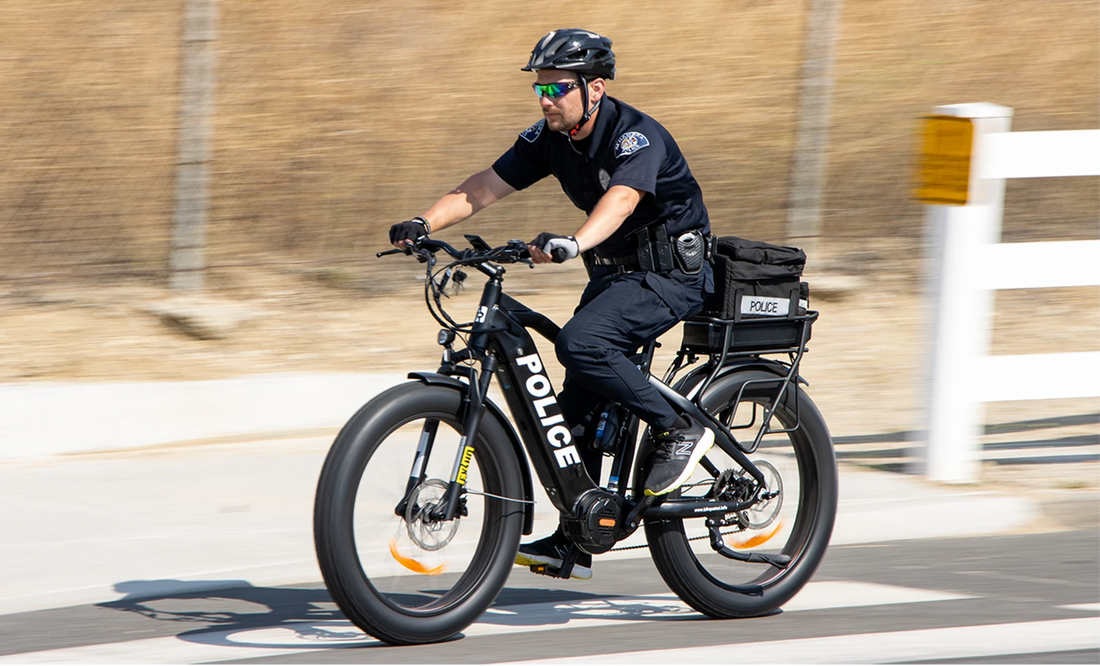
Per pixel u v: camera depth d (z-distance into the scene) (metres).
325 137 34.91
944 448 25.03
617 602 18.62
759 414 18.61
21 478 24.08
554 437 16.50
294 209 34.28
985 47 42.91
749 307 17.72
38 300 30.92
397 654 15.76
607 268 17.28
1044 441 28.23
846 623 17.39
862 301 36.16
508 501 16.38
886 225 38.88
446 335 16.02
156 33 34.44
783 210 36.94
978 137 24.36
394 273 34.53
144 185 32.84
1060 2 44.28
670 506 17.20
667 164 16.66
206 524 21.83
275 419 27.75
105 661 15.50
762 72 38.84
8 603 18.14
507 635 16.77
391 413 15.37
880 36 42.72
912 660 15.61
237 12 35.28
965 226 24.53
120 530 21.41
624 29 38.94
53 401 25.88
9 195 32.09
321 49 35.81
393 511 15.94
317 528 15.13
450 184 35.25
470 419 15.91
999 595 18.80
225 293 32.38
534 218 36.12
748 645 16.31
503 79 36.94
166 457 25.77
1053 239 38.03
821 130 35.72
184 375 28.78
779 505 18.64
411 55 36.66
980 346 24.98
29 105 32.94
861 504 23.22
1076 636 16.64
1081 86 42.31
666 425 16.84
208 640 16.47
